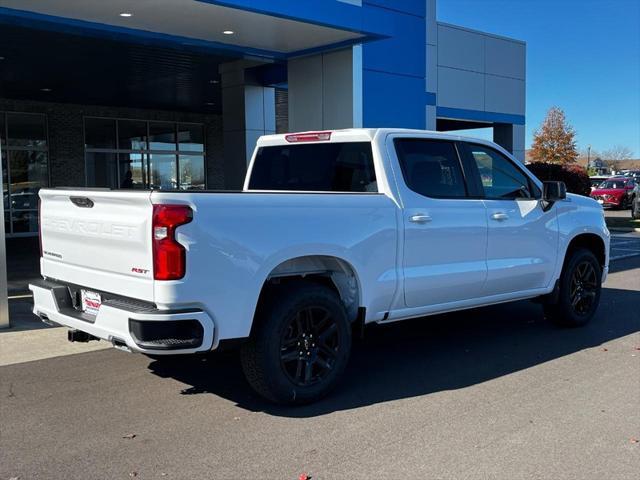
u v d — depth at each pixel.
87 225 4.83
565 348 6.59
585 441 4.25
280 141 6.70
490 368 5.91
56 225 5.25
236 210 4.52
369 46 12.55
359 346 6.73
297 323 4.89
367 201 5.36
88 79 16.19
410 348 6.64
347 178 6.01
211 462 3.95
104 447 4.18
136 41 10.88
